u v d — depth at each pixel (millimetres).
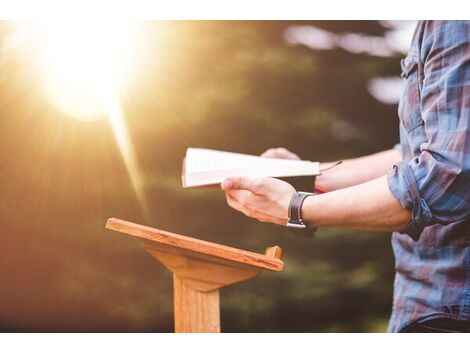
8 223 3133
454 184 1320
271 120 3129
